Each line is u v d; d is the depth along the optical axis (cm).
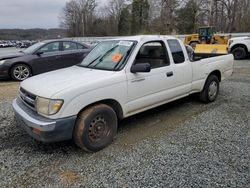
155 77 441
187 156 355
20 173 318
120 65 406
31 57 870
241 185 290
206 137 416
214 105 588
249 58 1609
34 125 329
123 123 481
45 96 332
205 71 563
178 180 300
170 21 4778
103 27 7425
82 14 7656
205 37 1834
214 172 315
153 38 459
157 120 496
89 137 360
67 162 343
